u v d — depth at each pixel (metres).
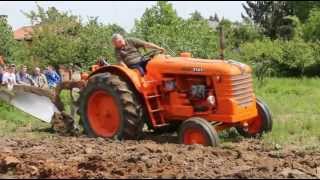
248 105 12.91
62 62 27.94
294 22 56.06
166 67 13.26
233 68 12.72
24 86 15.21
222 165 9.91
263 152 11.48
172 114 13.30
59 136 13.88
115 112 13.45
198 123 12.15
